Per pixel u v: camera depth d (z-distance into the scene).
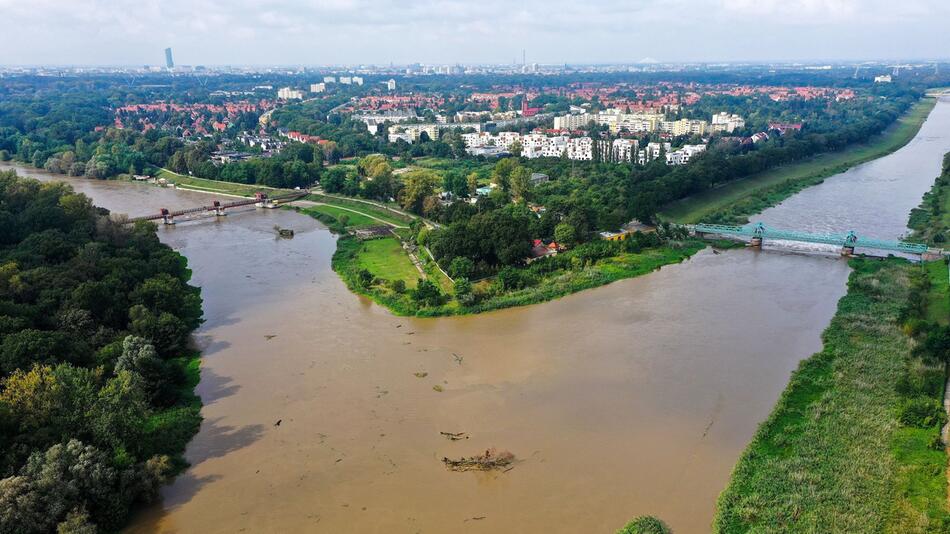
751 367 131.00
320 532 87.62
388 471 100.19
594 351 139.00
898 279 177.00
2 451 88.19
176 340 137.62
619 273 188.12
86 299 135.62
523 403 118.81
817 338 144.25
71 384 102.12
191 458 104.56
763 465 97.88
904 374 122.69
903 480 92.44
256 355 140.38
